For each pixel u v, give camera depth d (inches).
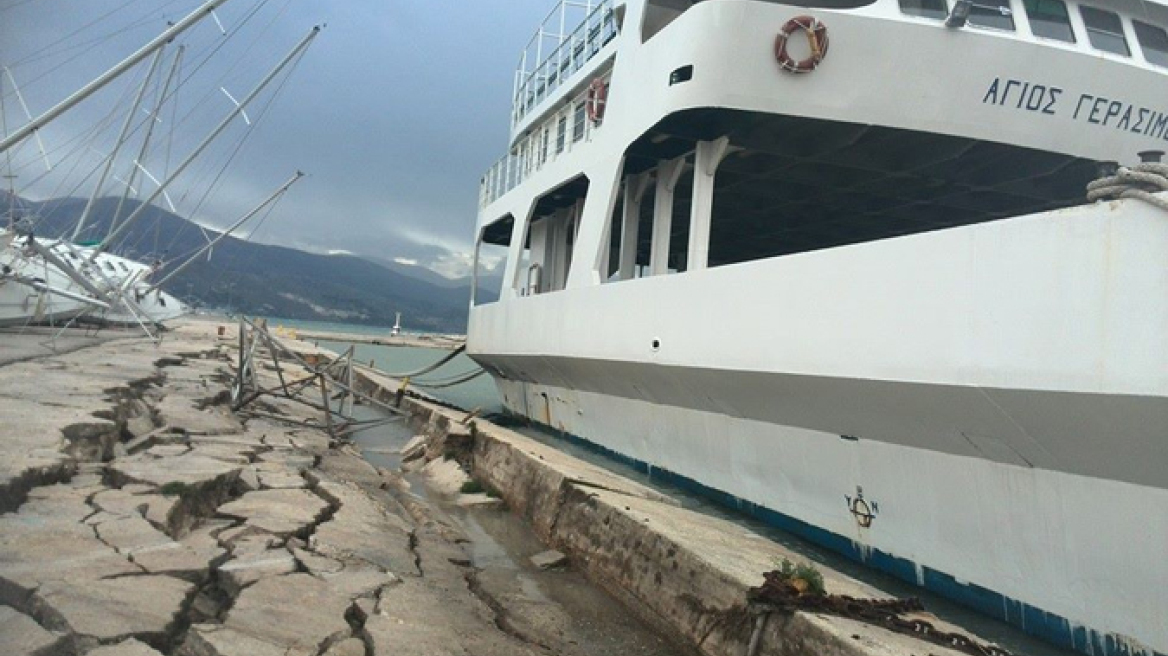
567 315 526.3
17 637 135.8
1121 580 207.3
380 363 2095.2
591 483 366.9
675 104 384.2
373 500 361.4
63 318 938.1
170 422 413.1
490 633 217.6
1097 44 372.5
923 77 359.9
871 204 548.1
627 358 433.7
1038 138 369.7
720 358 344.5
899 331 248.7
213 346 1117.1
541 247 794.2
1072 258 197.2
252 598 187.8
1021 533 234.5
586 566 312.5
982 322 220.7
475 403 1151.6
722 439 391.5
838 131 394.9
